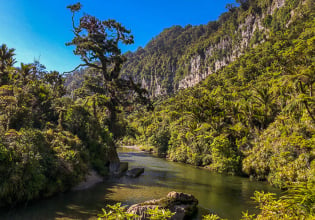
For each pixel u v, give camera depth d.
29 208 11.62
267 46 91.69
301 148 21.69
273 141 26.55
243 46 144.25
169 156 49.84
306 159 20.05
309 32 71.50
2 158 11.40
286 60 61.00
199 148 40.97
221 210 13.78
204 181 23.70
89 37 29.73
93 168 20.48
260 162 26.48
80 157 18.23
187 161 41.31
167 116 77.88
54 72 40.28
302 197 6.36
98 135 24.02
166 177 24.61
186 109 61.31
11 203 11.33
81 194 15.09
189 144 44.84
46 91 25.23
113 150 25.70
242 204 15.25
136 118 108.81
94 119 24.89
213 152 34.81
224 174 30.27
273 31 118.56
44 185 13.32
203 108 43.91
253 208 14.37
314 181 8.08
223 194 18.11
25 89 22.66
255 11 152.75
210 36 198.12
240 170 29.83
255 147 30.19
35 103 22.00
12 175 11.45
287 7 121.75
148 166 33.31
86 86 47.28
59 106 23.12
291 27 96.38
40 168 13.27
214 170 33.09
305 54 48.94
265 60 78.75
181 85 189.88
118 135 34.03
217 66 159.62
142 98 33.12
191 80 179.88
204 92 83.44
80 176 16.81
